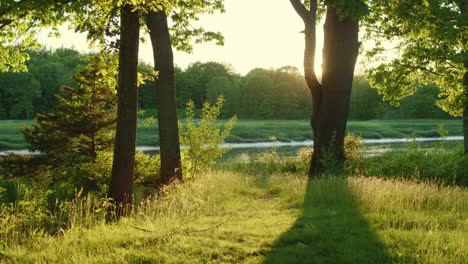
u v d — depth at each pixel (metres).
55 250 6.44
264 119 126.44
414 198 10.21
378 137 69.94
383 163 16.69
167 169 15.16
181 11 17.48
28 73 108.44
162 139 15.26
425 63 21.23
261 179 15.12
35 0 10.09
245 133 67.06
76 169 13.91
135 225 8.03
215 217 9.07
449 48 17.80
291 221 8.53
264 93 127.94
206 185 12.62
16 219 7.68
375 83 22.98
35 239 7.05
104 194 12.65
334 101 17.02
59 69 120.12
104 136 14.95
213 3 17.91
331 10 17.00
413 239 7.03
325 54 17.28
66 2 10.74
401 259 6.16
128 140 10.73
